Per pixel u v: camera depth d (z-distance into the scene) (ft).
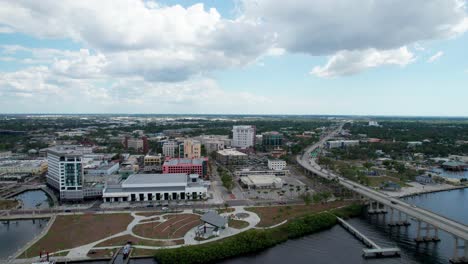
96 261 588.91
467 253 600.80
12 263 569.23
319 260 622.54
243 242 648.38
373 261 619.26
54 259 584.40
